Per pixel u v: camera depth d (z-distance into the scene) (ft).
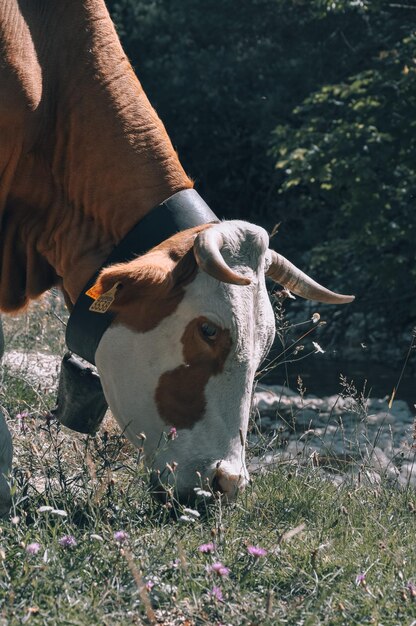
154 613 11.34
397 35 63.67
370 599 11.89
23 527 13.25
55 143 16.33
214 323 14.37
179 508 14.30
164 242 14.89
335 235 55.31
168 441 14.76
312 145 49.88
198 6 78.18
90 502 13.85
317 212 73.97
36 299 17.37
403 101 48.96
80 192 16.24
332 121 53.16
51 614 10.75
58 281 17.35
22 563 11.91
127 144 16.02
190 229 14.98
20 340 27.27
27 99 15.78
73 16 16.37
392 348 55.06
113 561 12.09
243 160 81.41
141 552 12.65
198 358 14.60
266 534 14.26
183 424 14.74
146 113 16.37
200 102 78.48
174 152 16.38
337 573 12.57
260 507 16.22
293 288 15.93
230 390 14.57
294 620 11.27
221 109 78.48
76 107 16.16
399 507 16.90
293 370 48.96
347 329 58.18
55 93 16.24
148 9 80.33
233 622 11.02
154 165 15.98
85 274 16.16
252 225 14.75
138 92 16.51
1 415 14.11
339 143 48.75
